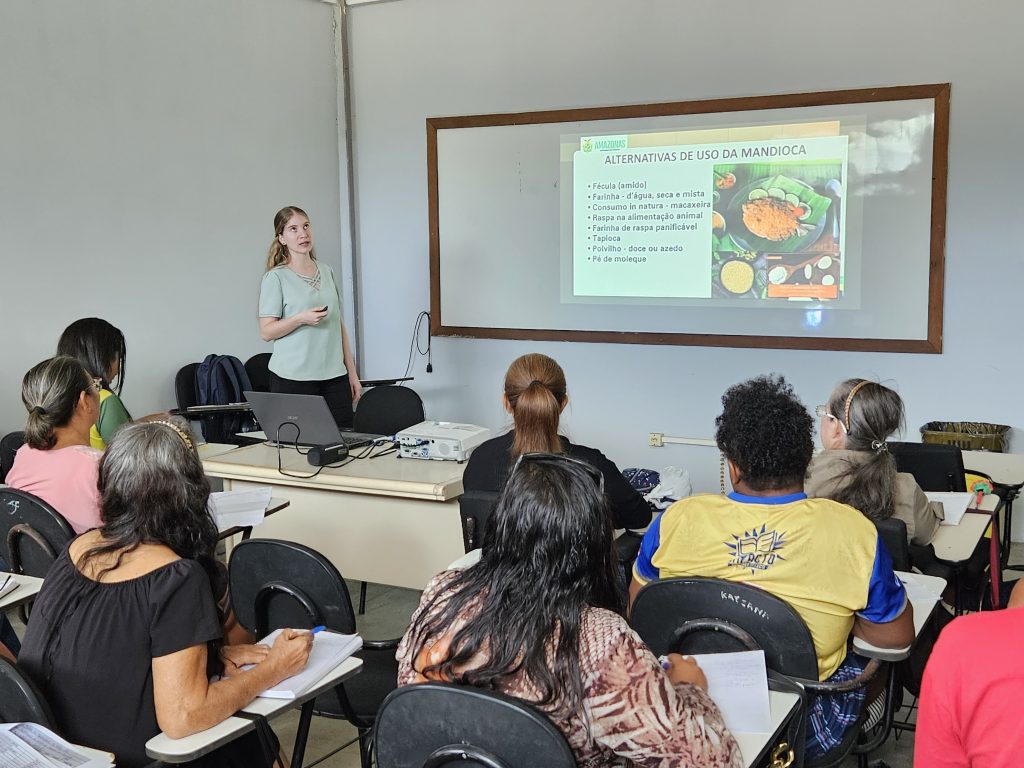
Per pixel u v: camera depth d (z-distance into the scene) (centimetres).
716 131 491
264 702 162
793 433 175
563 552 130
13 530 241
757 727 145
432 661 135
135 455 165
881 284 466
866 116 459
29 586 219
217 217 519
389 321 599
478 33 545
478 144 550
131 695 158
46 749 148
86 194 451
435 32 557
